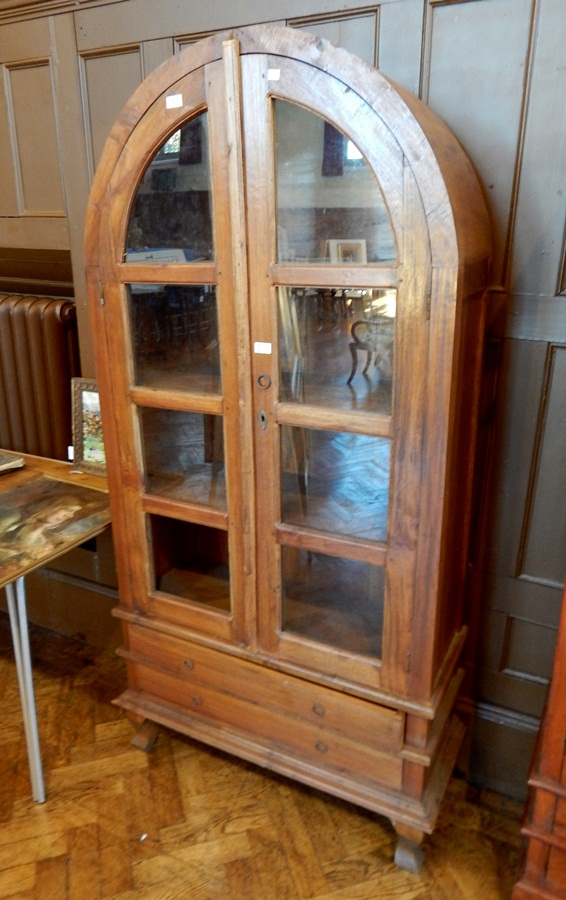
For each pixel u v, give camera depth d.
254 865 1.54
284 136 1.19
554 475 1.49
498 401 1.50
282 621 1.50
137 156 1.32
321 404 1.30
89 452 1.98
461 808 1.71
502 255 1.41
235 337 1.32
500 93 1.32
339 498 1.35
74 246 1.91
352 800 1.49
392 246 1.16
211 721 1.69
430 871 1.53
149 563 1.64
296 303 1.27
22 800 1.72
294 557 1.46
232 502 1.45
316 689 1.49
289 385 1.33
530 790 1.44
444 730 1.51
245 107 1.19
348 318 1.24
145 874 1.52
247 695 1.60
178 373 1.45
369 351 1.24
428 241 1.11
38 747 1.66
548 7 1.24
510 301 1.42
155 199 1.34
